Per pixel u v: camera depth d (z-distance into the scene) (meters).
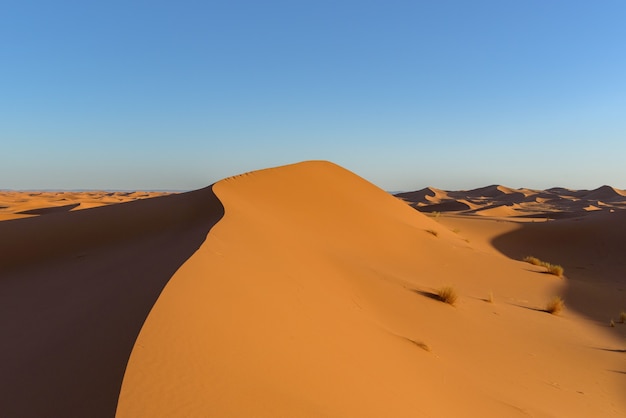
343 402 4.41
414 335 9.01
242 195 19.98
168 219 16.30
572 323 13.38
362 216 22.94
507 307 13.88
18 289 9.03
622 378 9.02
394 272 15.47
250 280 7.47
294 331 5.96
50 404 3.39
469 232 38.00
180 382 3.62
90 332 4.75
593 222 36.72
